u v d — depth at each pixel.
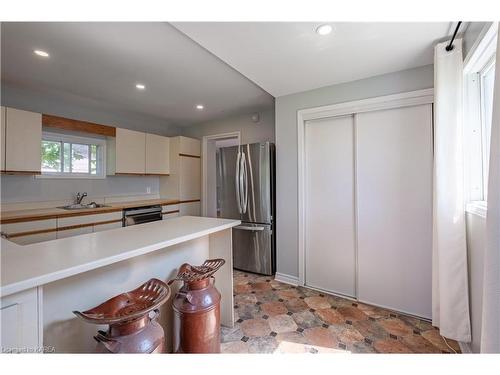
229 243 1.78
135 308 1.06
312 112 2.44
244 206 3.03
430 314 1.91
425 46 1.64
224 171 3.25
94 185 3.37
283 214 2.68
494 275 0.79
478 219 1.29
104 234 1.29
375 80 2.11
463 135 1.46
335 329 1.77
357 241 2.24
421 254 1.95
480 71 1.42
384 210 2.10
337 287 2.38
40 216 2.40
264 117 3.58
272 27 1.44
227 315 1.79
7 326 0.69
